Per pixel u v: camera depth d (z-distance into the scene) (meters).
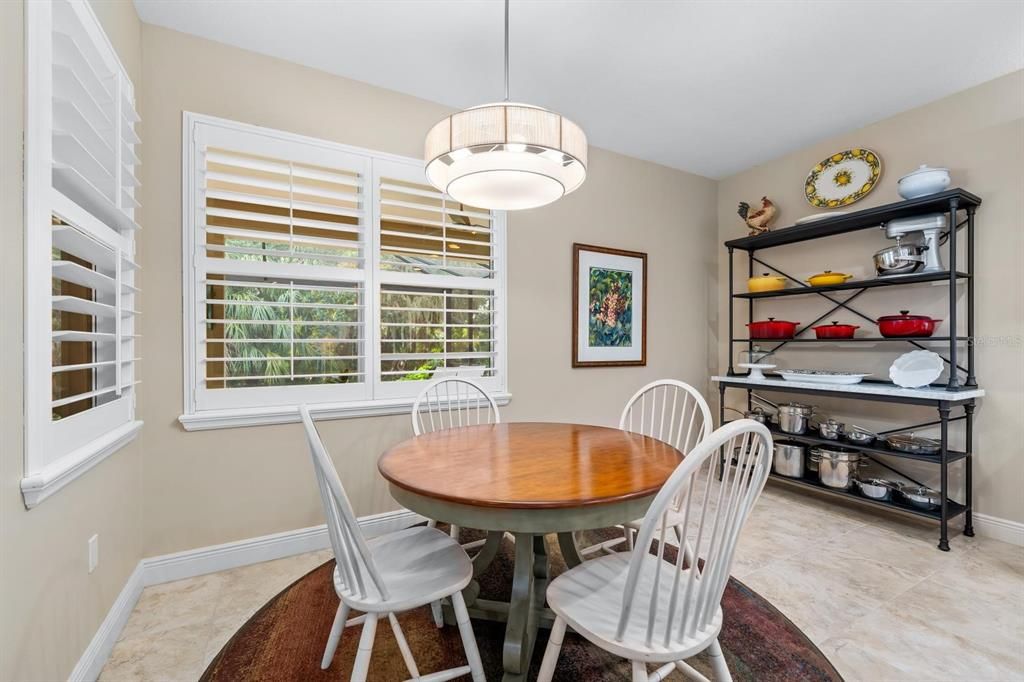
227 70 2.25
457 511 1.31
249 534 2.29
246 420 2.26
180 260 2.14
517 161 1.62
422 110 2.78
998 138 2.55
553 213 3.29
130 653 1.62
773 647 1.65
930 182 2.57
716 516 1.08
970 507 2.57
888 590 2.02
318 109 2.46
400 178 2.70
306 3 1.98
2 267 1.05
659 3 1.98
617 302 3.58
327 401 2.47
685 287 3.97
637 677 1.06
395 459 1.64
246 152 2.28
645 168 3.73
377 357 2.61
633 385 3.68
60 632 1.30
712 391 4.11
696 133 3.25
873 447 2.80
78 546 1.42
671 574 1.38
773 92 2.71
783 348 3.65
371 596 1.26
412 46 2.28
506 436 2.02
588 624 1.13
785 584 2.07
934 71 2.49
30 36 1.14
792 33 2.18
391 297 2.71
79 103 1.43
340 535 1.26
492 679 1.50
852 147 3.21
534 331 3.21
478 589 1.89
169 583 2.09
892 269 2.73
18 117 1.11
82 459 1.31
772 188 3.72
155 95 2.09
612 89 2.67
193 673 1.52
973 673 1.52
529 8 2.01
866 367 3.16
